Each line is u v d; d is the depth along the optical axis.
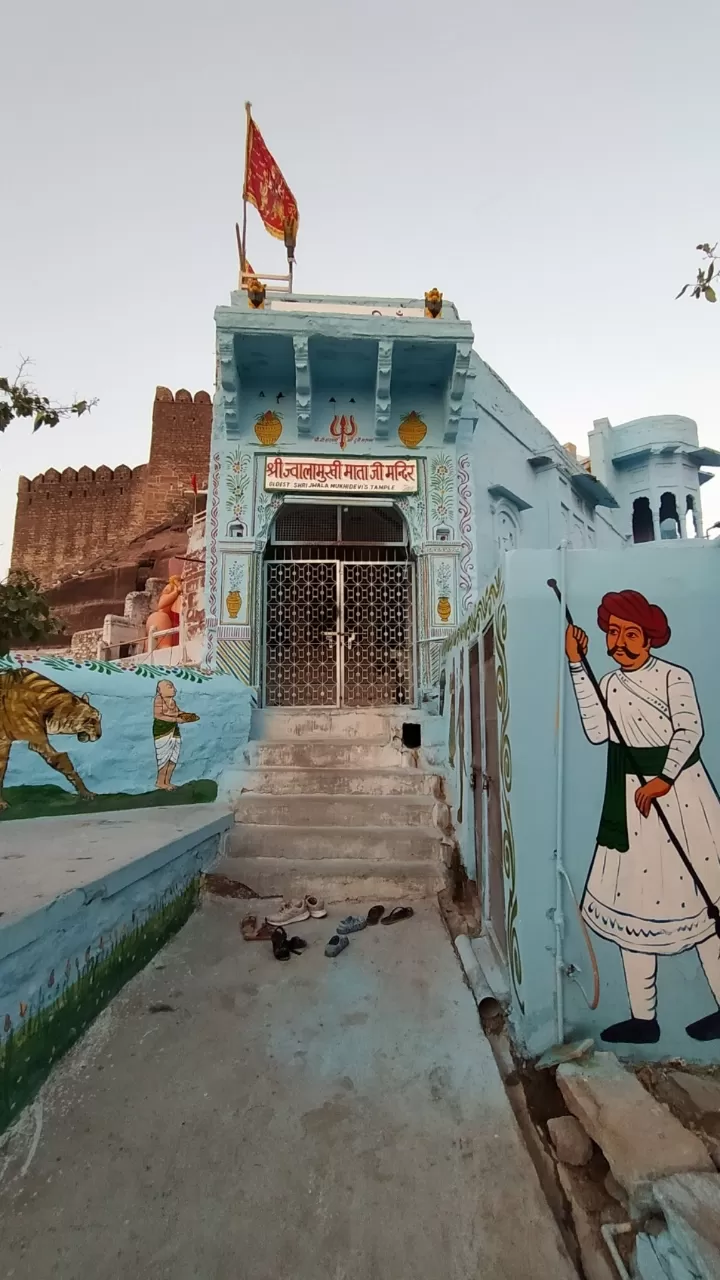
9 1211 2.14
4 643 2.43
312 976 3.80
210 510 8.37
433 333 7.93
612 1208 2.14
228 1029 3.25
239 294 8.32
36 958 2.70
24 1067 2.59
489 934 4.01
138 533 20.02
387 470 8.62
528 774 3.09
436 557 8.45
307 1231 2.13
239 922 4.56
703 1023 2.92
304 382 7.97
